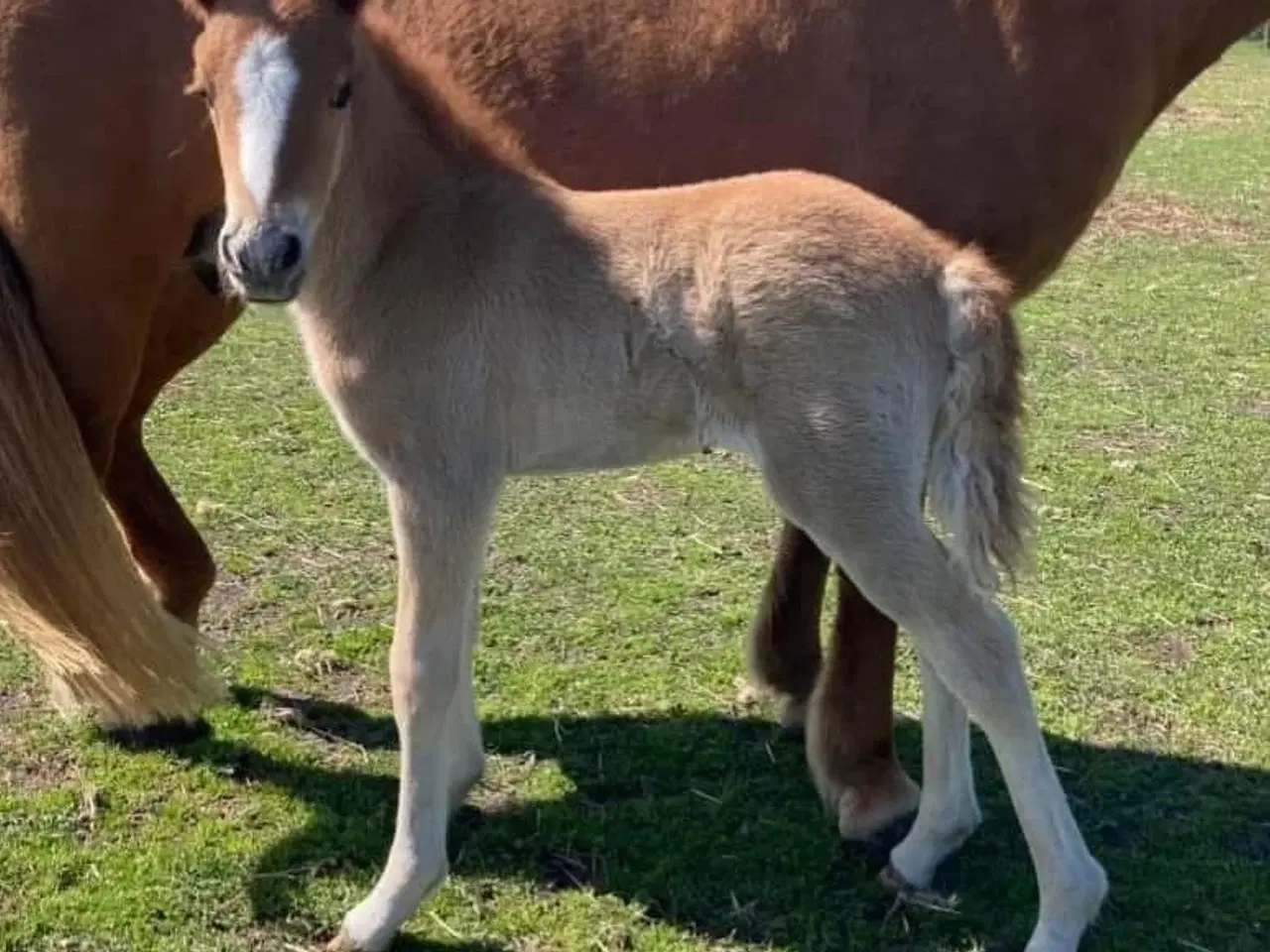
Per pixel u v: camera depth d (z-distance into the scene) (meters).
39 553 3.15
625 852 3.29
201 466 5.38
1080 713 3.89
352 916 2.94
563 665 4.10
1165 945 3.01
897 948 3.00
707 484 5.40
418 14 3.30
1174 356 7.16
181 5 3.05
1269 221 10.61
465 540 2.85
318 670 4.02
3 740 3.64
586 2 3.25
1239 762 3.68
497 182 2.84
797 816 3.46
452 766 3.31
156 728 3.62
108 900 3.05
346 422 2.88
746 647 3.91
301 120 2.56
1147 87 3.37
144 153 3.18
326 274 2.78
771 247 2.68
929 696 3.10
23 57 3.08
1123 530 5.04
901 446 2.69
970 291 2.71
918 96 3.21
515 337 2.79
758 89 3.22
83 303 3.24
